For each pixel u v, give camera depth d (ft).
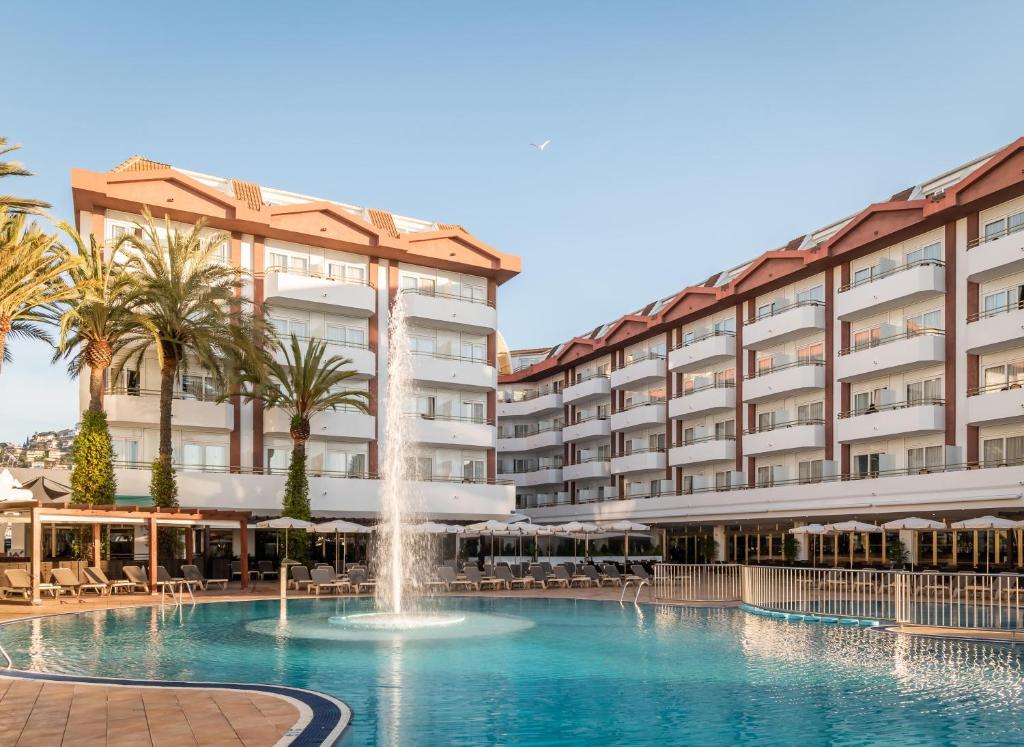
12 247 89.56
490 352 180.55
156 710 34.12
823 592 78.59
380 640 62.80
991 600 67.26
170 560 116.37
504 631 68.80
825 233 168.96
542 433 236.43
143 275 117.80
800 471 159.94
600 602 100.12
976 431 127.65
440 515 166.61
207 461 145.69
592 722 36.14
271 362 135.74
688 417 191.21
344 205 177.68
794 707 39.11
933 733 34.30
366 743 32.35
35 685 39.42
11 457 129.08
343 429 156.66
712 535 188.85
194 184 142.00
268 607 91.71
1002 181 119.44
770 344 167.73
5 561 113.60
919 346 132.05
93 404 115.65
